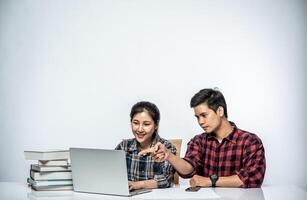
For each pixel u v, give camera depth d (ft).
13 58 12.73
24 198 6.20
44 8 12.67
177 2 12.35
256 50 12.22
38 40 12.66
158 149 6.91
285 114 12.13
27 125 12.66
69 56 12.57
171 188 7.15
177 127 12.25
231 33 12.25
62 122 12.55
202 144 8.50
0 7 12.78
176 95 12.28
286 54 12.17
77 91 12.53
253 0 12.25
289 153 12.09
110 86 12.44
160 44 12.35
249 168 7.63
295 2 12.17
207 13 12.30
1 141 12.72
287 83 12.17
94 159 6.39
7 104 12.72
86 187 6.56
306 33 12.13
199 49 12.29
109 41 12.47
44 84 12.63
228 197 6.22
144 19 12.41
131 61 12.41
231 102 12.19
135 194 6.43
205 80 12.25
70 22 12.59
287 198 6.24
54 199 6.11
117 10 12.46
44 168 6.78
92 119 12.47
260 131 12.16
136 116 7.84
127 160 8.26
